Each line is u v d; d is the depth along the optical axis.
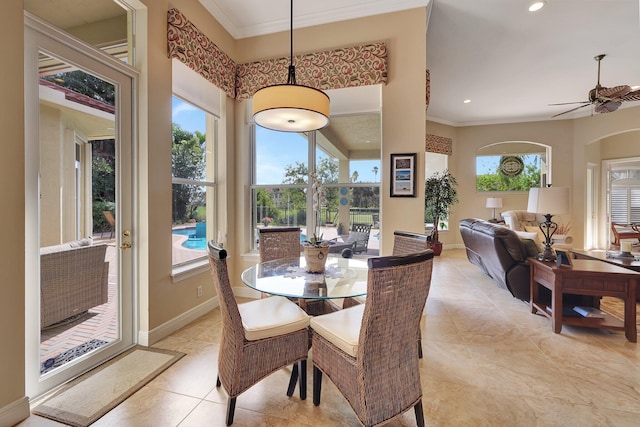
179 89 2.86
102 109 2.20
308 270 2.25
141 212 2.46
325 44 3.33
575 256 3.93
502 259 3.38
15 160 1.56
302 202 3.73
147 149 2.46
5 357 1.53
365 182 3.52
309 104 1.86
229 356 1.63
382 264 1.31
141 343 2.46
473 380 2.00
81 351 2.06
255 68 3.52
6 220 1.53
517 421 1.62
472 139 7.62
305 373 1.82
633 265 3.25
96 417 1.62
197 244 3.25
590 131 6.72
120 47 2.38
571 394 1.85
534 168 7.74
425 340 2.59
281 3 3.12
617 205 7.80
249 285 1.94
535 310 3.19
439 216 6.86
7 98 1.53
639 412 1.69
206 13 3.13
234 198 3.72
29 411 1.62
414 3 3.05
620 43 3.97
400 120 3.12
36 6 1.90
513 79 5.09
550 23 3.53
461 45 4.01
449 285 4.29
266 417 1.65
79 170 2.05
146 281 2.46
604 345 2.48
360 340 1.39
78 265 2.04
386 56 3.10
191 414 1.66
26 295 1.73
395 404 1.45
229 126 3.60
